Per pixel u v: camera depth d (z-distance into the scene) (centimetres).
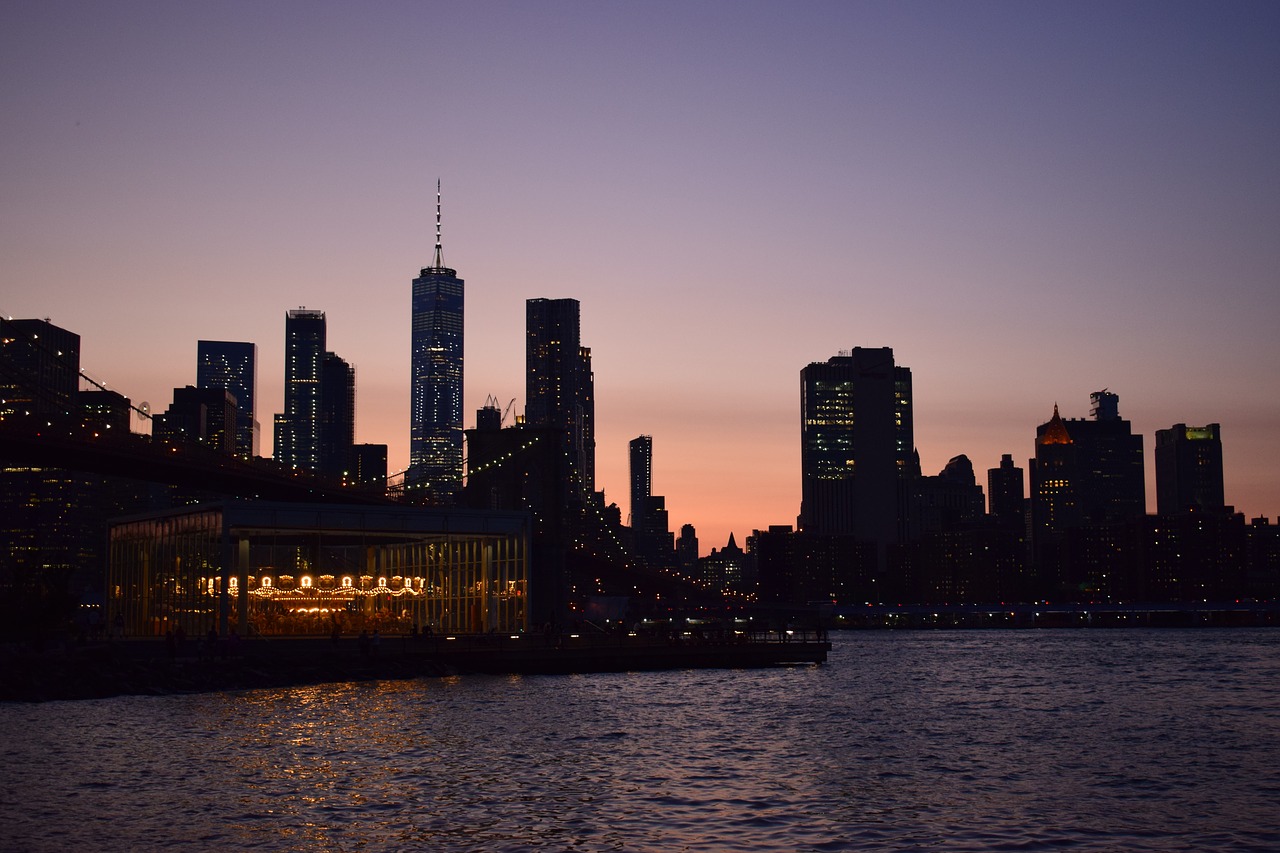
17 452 15338
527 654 11688
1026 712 8919
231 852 4034
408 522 12244
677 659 12731
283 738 6581
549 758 6069
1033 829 4519
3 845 4103
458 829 4403
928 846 4238
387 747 6322
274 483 18088
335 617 12294
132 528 13125
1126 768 6022
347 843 4181
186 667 9662
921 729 7606
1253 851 4216
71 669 9044
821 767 5922
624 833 4375
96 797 4906
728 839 4303
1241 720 8419
